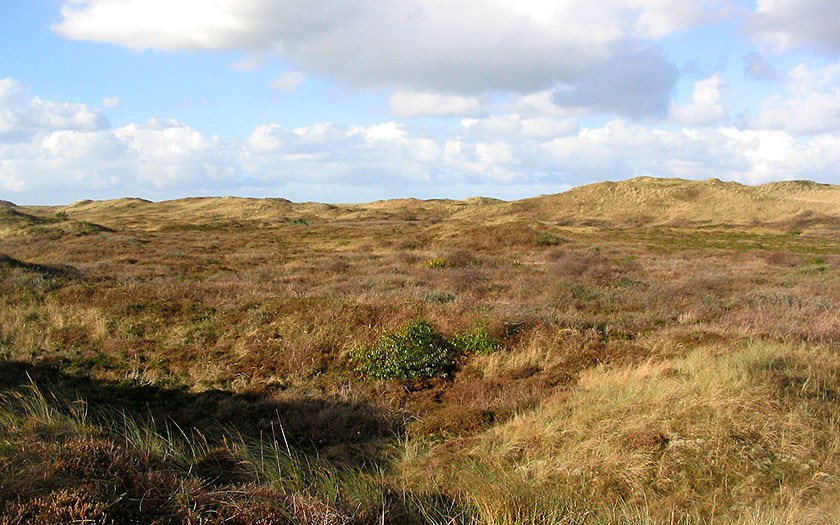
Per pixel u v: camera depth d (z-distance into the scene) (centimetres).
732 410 606
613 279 1967
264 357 982
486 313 1141
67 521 335
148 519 366
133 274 1858
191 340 1087
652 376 759
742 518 451
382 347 952
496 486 488
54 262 2102
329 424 732
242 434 700
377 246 3488
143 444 523
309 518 398
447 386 888
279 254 2883
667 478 520
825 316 1155
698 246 4056
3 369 912
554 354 978
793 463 529
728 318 1224
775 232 6047
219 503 400
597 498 495
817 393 661
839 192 8419
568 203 9106
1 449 401
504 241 3509
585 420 632
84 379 906
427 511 464
